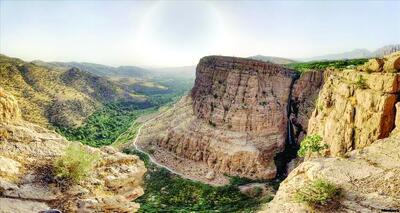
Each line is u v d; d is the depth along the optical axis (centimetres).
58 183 2084
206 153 13550
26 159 2158
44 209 1878
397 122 4591
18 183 1980
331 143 7106
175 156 14275
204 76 16788
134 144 16250
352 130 6103
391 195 2494
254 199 10975
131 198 2452
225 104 14588
